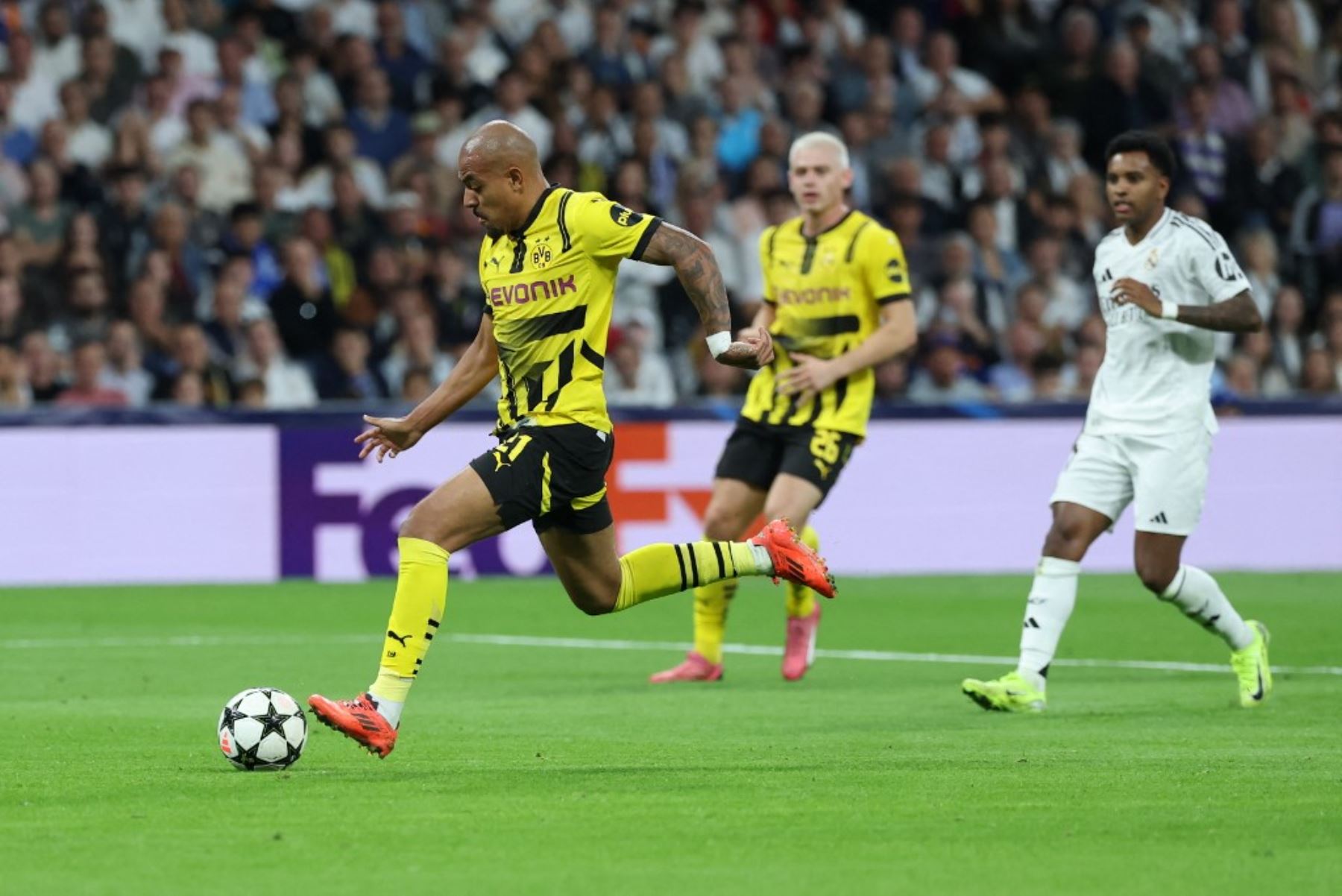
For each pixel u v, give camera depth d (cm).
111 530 5038
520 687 2980
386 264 5728
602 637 3869
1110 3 6900
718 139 6359
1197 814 1680
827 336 3125
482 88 6250
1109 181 2683
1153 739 2269
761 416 3141
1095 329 6081
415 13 6444
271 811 1691
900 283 3097
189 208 5734
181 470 5072
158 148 5884
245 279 5594
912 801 1752
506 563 5241
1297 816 1670
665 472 5141
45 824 1622
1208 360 2684
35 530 5006
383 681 1931
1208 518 5406
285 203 5884
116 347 5447
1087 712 2605
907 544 5328
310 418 5125
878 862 1452
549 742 2252
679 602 4653
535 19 6538
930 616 4238
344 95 6166
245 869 1421
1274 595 4666
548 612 4372
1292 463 5425
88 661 3344
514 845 1524
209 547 5078
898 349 3080
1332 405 5444
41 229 5600
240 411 5094
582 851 1495
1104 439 2678
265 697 1973
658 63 6475
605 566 2075
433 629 1948
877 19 6875
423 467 5162
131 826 1611
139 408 5081
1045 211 6394
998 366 6069
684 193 6109
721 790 1817
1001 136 6431
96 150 5875
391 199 6003
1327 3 7081
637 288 5875
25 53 5953
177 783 1870
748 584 5228
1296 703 2714
